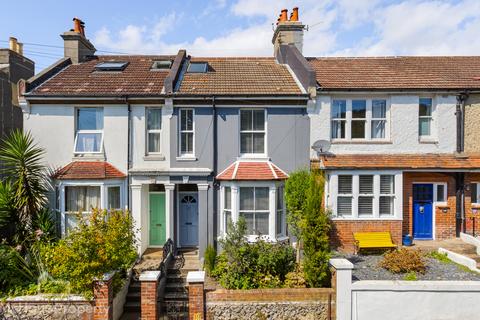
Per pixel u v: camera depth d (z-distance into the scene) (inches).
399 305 326.3
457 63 598.9
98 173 469.1
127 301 395.2
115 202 487.8
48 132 489.1
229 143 489.1
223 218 481.7
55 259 340.5
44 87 503.2
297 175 430.0
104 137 491.5
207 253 426.0
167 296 386.9
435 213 512.1
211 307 342.3
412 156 501.7
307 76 491.5
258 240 414.9
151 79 545.6
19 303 343.9
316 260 355.9
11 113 599.5
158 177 485.1
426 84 516.7
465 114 513.0
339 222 487.8
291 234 474.6
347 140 505.4
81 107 495.5
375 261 435.2
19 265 391.5
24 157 442.6
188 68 593.3
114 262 351.9
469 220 510.3
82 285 337.1
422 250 463.8
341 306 328.5
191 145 498.0
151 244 529.0
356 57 633.6
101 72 571.8
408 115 506.9
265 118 496.1
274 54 696.4
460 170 482.9
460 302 324.8
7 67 590.6
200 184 484.4
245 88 504.7
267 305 343.0
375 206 489.4
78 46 620.1
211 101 482.9
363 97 508.7
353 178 488.7
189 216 528.1
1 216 410.6
